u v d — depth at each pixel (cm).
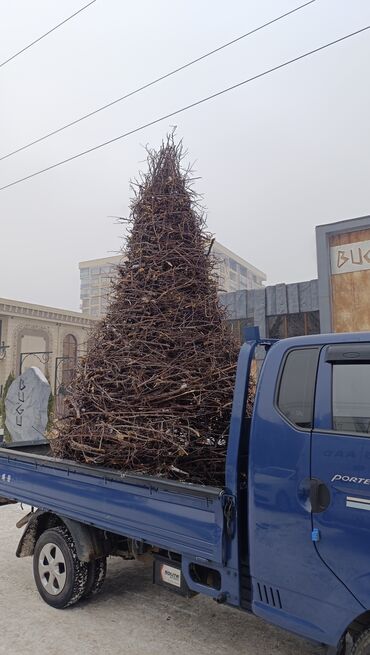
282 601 262
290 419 270
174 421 353
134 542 373
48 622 383
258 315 1533
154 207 430
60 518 414
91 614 398
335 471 245
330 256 1152
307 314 1451
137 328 391
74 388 426
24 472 447
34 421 1186
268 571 268
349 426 248
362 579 229
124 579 478
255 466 279
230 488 290
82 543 388
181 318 394
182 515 306
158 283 406
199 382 368
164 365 371
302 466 258
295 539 257
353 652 240
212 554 288
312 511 250
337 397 257
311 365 272
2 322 2623
